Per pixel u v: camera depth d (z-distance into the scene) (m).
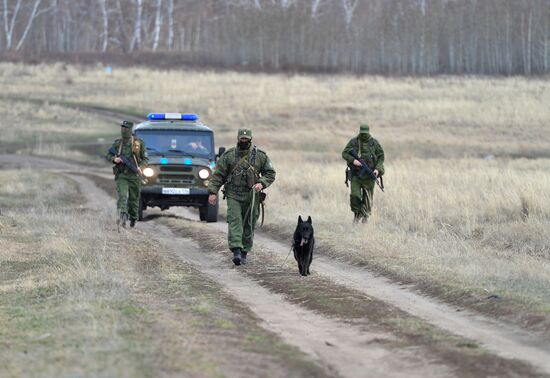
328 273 35.75
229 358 20.06
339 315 26.91
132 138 50.41
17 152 174.75
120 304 26.77
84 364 18.89
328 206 59.09
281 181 80.88
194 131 61.12
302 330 24.86
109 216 58.56
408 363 20.98
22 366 19.00
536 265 34.22
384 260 37.19
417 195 58.94
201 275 35.06
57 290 29.77
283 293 31.17
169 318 24.92
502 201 53.16
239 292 31.55
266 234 50.59
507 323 25.59
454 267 34.41
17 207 70.06
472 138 185.75
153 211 68.75
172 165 58.72
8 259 37.75
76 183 101.19
